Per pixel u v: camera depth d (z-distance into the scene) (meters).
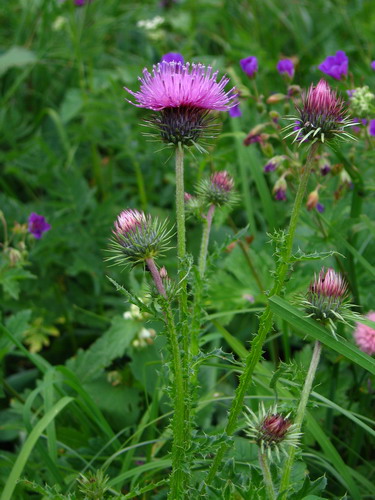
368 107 0.58
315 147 0.39
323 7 1.13
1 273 0.63
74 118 1.03
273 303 0.40
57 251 0.77
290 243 0.39
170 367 0.41
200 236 0.79
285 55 1.08
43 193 0.95
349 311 0.40
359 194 0.59
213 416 0.62
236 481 0.43
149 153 0.87
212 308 0.65
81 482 0.43
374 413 0.58
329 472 0.54
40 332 0.73
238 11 1.16
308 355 0.61
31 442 0.48
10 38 1.12
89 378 0.61
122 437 0.59
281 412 0.42
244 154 0.68
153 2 1.22
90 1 1.02
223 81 0.42
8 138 0.93
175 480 0.42
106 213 0.77
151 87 0.42
